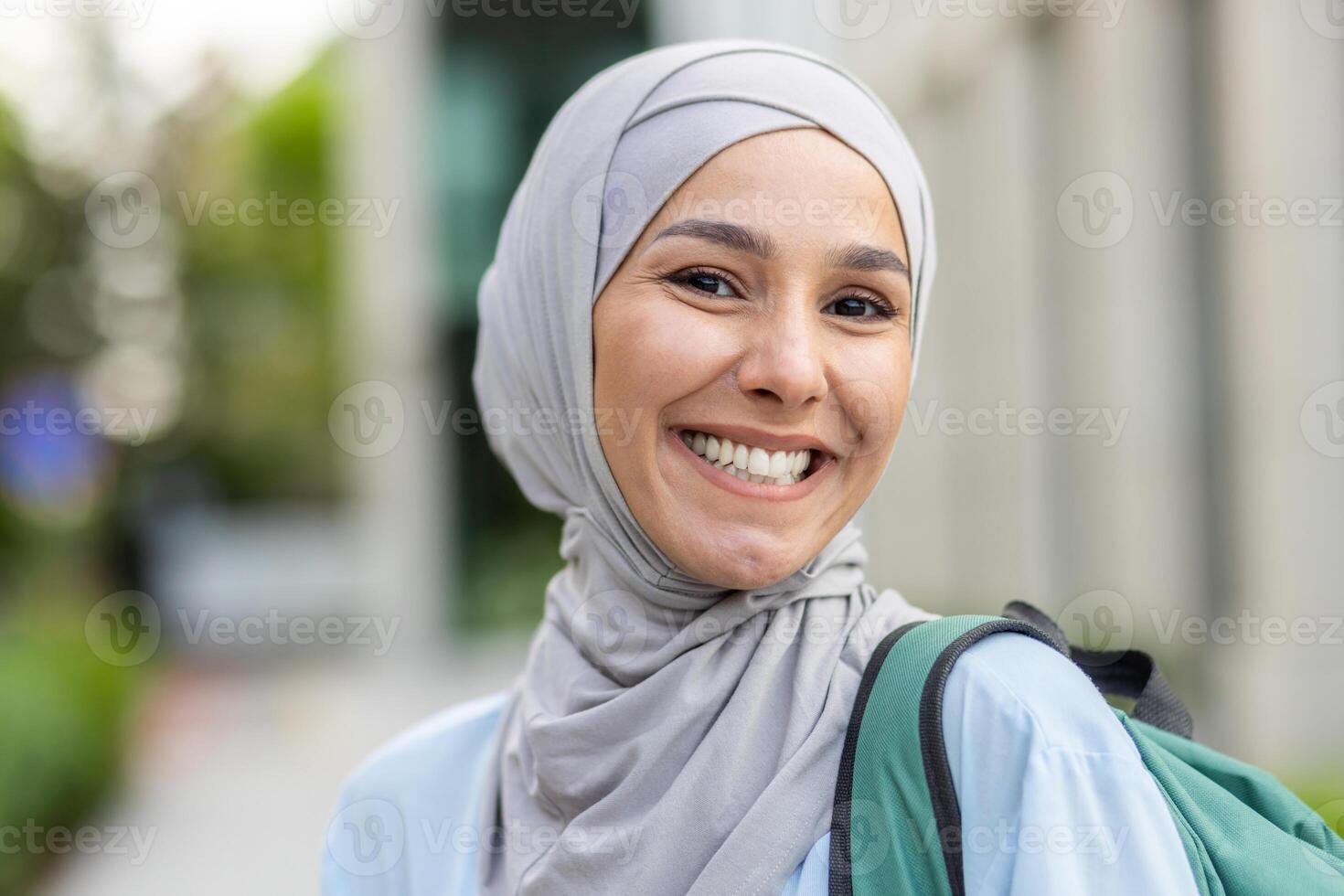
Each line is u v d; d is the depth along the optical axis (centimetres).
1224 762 132
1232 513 464
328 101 2017
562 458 148
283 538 1819
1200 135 473
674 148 127
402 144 897
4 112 1212
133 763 725
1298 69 438
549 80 890
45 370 1270
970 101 607
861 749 118
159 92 1299
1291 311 442
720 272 124
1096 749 112
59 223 1252
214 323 1708
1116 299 507
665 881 123
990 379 592
